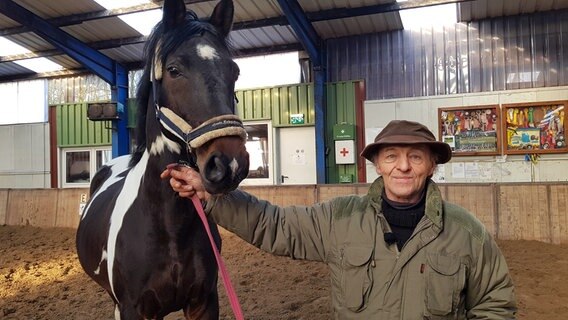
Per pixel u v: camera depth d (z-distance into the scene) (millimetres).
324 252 1646
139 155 2299
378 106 9852
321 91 10008
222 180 1554
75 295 4586
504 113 9000
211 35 1879
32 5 9258
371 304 1465
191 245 2078
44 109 12516
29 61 11742
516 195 6422
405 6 8633
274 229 1666
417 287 1418
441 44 9562
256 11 9148
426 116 9547
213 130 1613
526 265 5129
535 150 8789
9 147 12664
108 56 11383
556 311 3625
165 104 1849
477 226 1473
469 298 1470
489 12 9109
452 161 9312
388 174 1507
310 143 10453
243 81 10875
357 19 9352
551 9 8945
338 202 1666
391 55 9875
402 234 1503
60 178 12305
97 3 9203
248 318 3729
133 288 2090
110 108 11203
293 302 4078
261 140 10773
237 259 5973
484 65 9312
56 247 7020
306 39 9273
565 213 6129
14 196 8961
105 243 2295
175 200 1968
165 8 1926
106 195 2740
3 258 6348
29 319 3891
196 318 2268
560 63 8898
